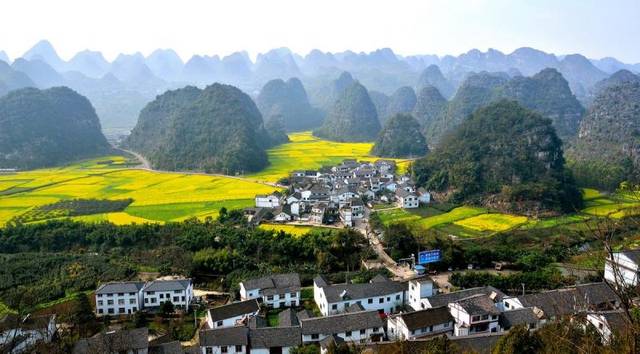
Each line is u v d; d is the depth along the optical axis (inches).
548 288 2974.9
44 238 4234.7
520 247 4121.6
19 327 2294.5
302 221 5044.3
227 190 6397.6
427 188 6437.0
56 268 3713.1
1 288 3403.1
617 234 2915.8
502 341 1729.8
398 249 3929.6
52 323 2578.7
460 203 5831.7
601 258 1186.6
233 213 4916.3
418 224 4667.8
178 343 2324.1
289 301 3034.0
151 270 3735.2
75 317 2773.1
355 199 5383.9
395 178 7101.4
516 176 5900.6
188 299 3078.2
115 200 5659.5
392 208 5634.8
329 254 3806.6
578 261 3479.3
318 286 2994.6
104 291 2960.1
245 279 3346.5
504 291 3021.7
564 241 4170.8
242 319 2689.5
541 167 6013.8
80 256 3949.3
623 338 784.3
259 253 3937.0
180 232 4308.6
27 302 3142.2
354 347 1982.0
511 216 5162.4
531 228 4630.9
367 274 3425.2
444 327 2449.6
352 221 4913.9
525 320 2385.6
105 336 2314.2
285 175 7642.7
